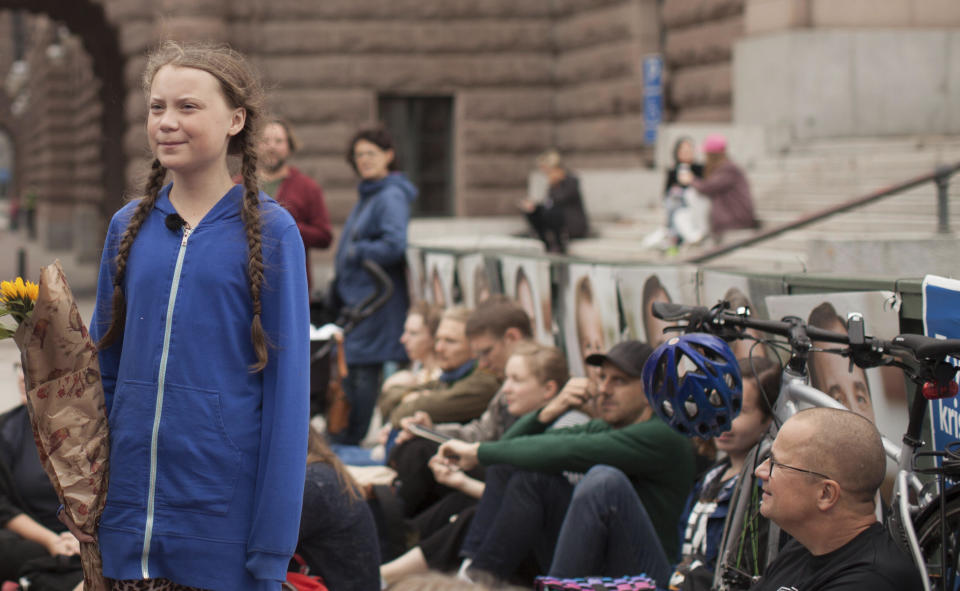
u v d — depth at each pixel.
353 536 3.56
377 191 7.31
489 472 4.23
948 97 14.13
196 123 2.47
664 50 16.94
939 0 14.13
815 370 3.46
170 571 2.46
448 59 18.67
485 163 18.89
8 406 8.41
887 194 7.06
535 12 18.83
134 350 2.50
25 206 45.81
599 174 14.78
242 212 2.53
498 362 5.24
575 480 4.14
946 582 2.48
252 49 18.09
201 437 2.45
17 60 66.12
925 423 3.06
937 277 2.96
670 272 4.38
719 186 10.83
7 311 2.45
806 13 13.81
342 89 18.39
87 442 2.48
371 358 7.12
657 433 3.91
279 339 2.49
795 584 2.62
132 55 18.05
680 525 3.62
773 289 3.71
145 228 2.57
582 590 3.33
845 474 2.52
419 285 7.81
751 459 3.03
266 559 2.43
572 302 5.35
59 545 4.42
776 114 13.83
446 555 4.36
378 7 18.39
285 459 2.45
